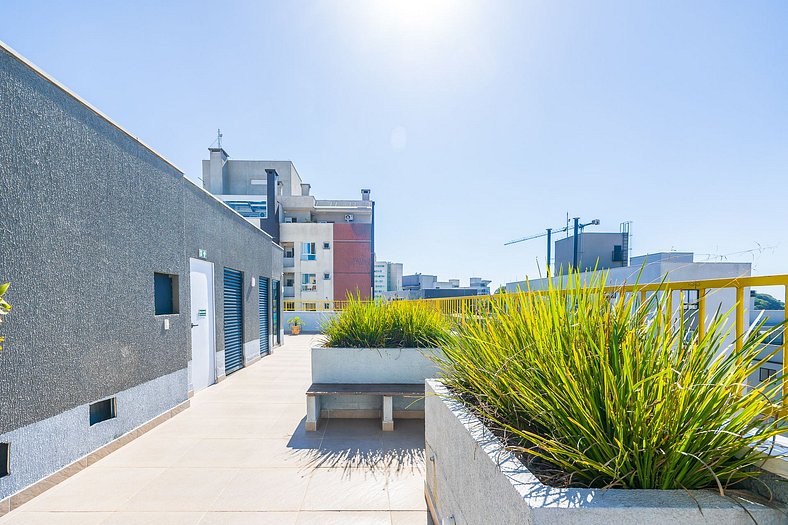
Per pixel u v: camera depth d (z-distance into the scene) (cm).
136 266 396
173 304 479
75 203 318
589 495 104
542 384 146
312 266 2811
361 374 444
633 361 135
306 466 318
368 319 473
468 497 155
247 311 799
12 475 258
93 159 339
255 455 340
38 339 280
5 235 258
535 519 97
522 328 183
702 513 99
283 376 689
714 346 134
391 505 258
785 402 119
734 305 134
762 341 127
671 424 115
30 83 278
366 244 2862
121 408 367
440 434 208
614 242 2286
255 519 243
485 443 144
